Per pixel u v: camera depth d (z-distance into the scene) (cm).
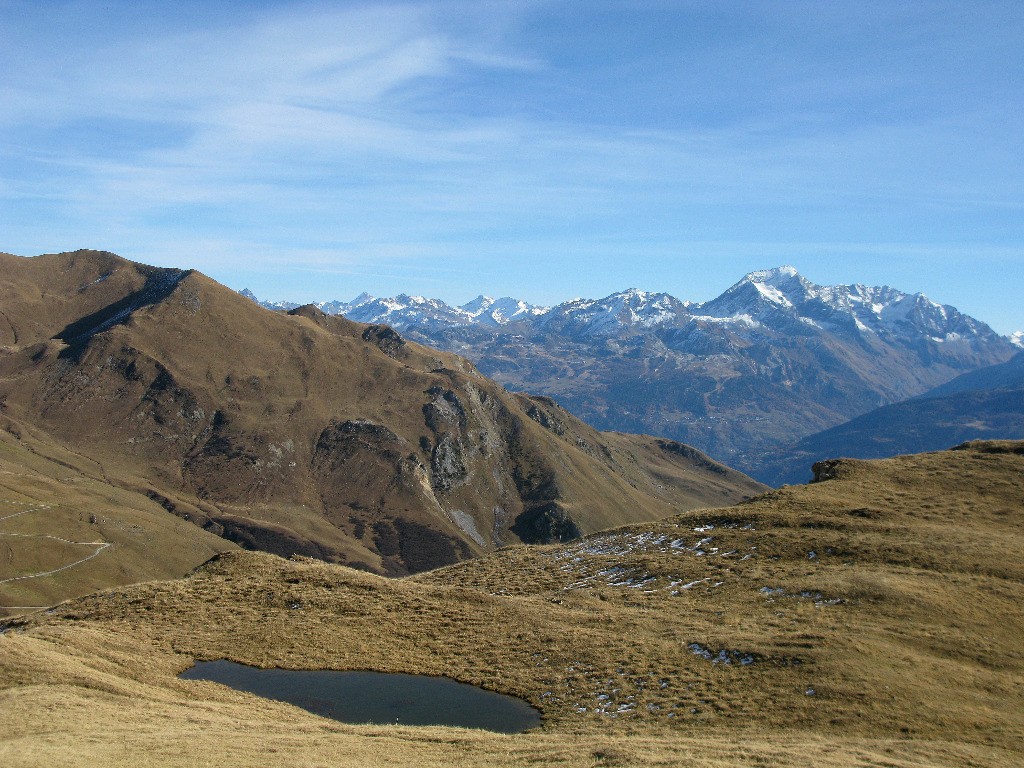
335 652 4638
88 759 2617
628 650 4422
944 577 5084
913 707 3503
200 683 4091
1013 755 3062
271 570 6188
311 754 2889
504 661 4453
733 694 3762
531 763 2802
